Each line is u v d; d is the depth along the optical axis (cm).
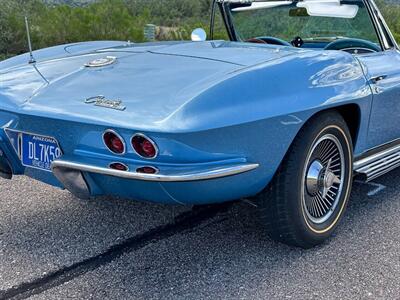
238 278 250
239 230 302
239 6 397
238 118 223
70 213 325
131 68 262
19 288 240
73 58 297
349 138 288
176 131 209
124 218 318
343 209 295
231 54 275
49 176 255
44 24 1019
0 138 264
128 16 1118
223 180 226
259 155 235
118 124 215
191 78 238
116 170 219
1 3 1023
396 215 328
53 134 241
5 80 275
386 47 343
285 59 258
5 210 328
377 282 247
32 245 282
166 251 277
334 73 270
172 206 337
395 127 338
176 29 1130
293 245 274
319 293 237
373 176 310
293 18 383
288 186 253
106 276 252
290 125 242
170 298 233
